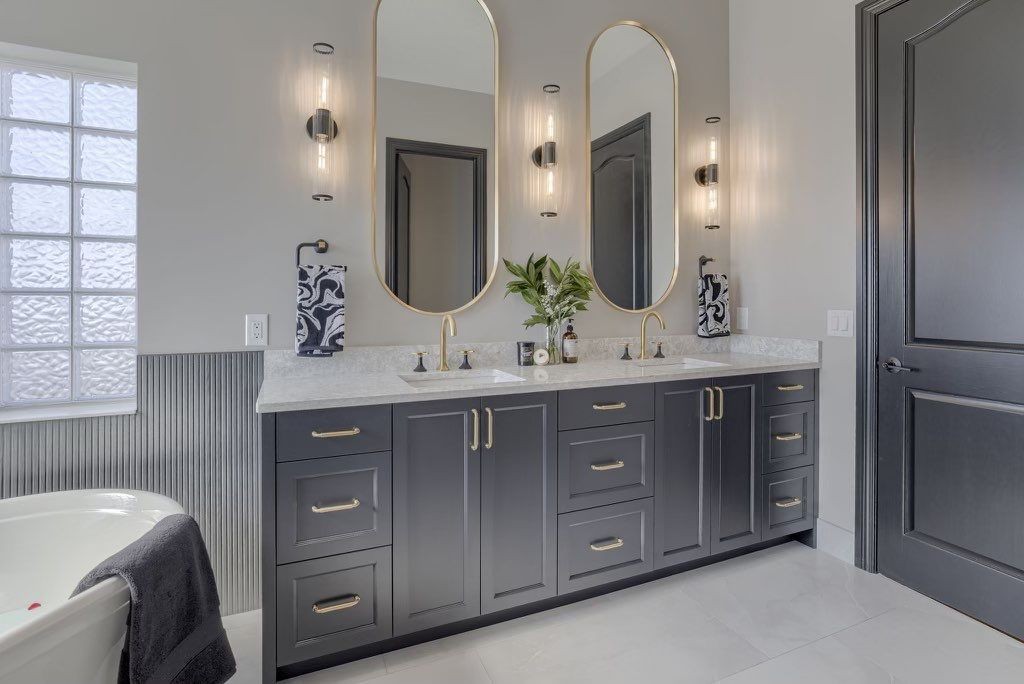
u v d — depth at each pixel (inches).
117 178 78.9
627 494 81.5
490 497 72.4
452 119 91.4
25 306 74.4
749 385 90.9
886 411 86.9
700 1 112.1
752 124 109.7
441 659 67.8
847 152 91.4
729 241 114.3
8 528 58.3
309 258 82.9
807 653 68.4
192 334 76.7
